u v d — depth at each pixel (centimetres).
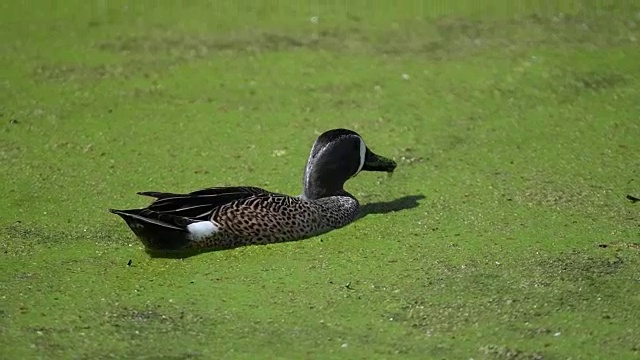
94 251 1191
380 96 1678
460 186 1365
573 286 1085
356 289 1089
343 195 1265
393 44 1900
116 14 2078
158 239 1161
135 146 1505
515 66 1781
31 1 2155
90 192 1359
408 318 1029
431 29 1973
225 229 1175
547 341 977
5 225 1262
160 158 1464
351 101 1659
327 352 966
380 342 984
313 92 1694
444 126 1566
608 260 1143
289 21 2027
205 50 1878
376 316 1033
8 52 1873
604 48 1853
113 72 1784
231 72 1780
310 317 1034
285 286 1098
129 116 1611
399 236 1220
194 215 1168
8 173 1416
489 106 1634
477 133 1539
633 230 1222
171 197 1172
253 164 1441
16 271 1142
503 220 1258
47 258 1173
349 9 2088
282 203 1202
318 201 1238
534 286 1088
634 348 962
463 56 1836
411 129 1555
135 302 1069
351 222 1258
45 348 977
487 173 1404
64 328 1016
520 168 1417
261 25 2003
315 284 1102
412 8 2086
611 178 1379
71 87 1722
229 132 1549
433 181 1384
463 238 1210
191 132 1552
